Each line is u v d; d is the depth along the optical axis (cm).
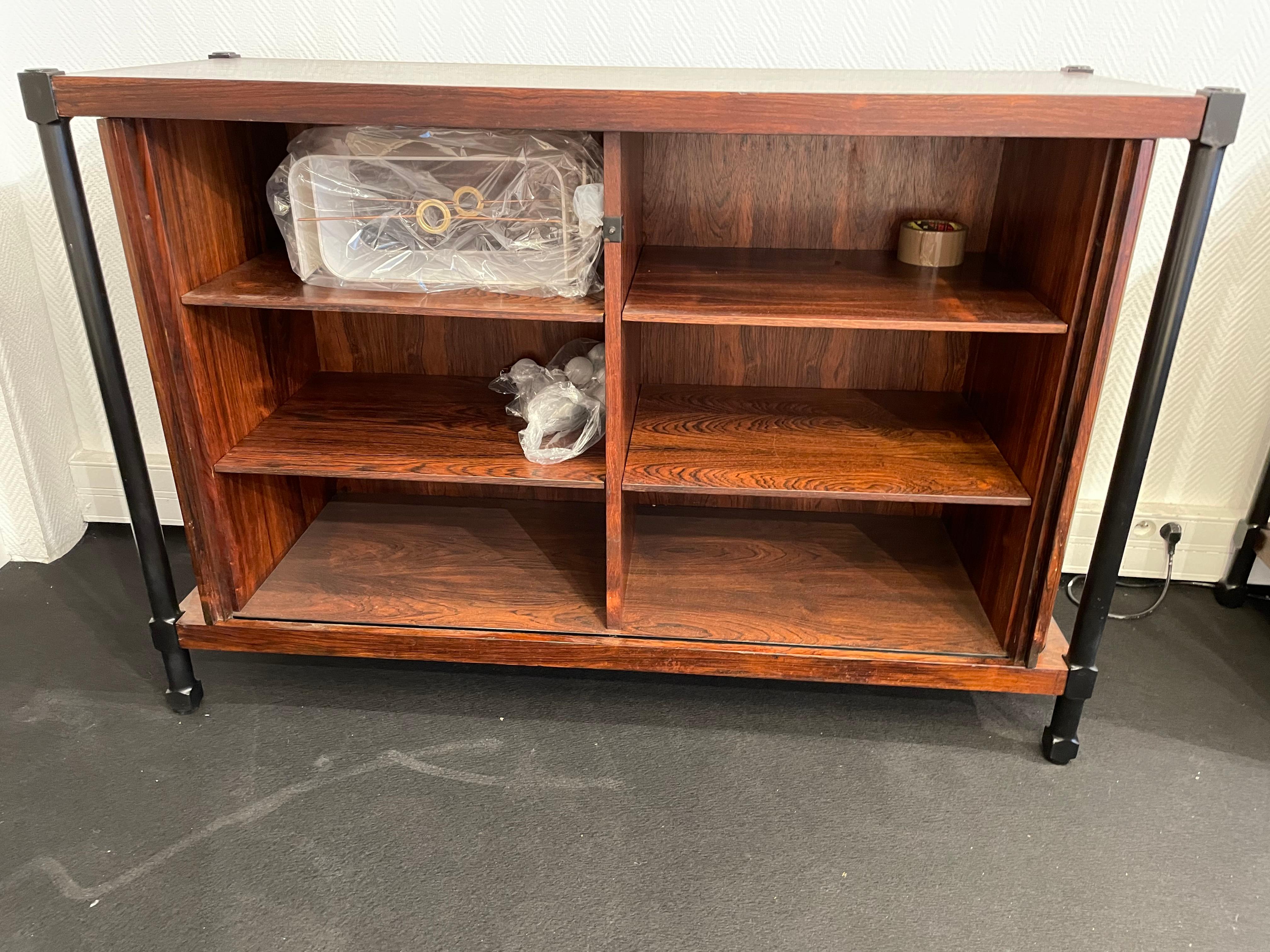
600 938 115
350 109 110
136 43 162
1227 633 173
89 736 146
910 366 168
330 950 113
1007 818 133
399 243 132
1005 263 148
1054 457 126
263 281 135
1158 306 116
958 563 166
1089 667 135
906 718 152
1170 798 137
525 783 138
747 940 115
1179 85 152
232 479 145
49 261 180
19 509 185
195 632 146
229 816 132
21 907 118
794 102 106
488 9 155
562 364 169
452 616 148
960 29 151
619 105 108
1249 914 119
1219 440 177
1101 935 116
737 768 141
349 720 150
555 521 178
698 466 141
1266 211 157
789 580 160
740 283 138
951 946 115
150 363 129
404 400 164
